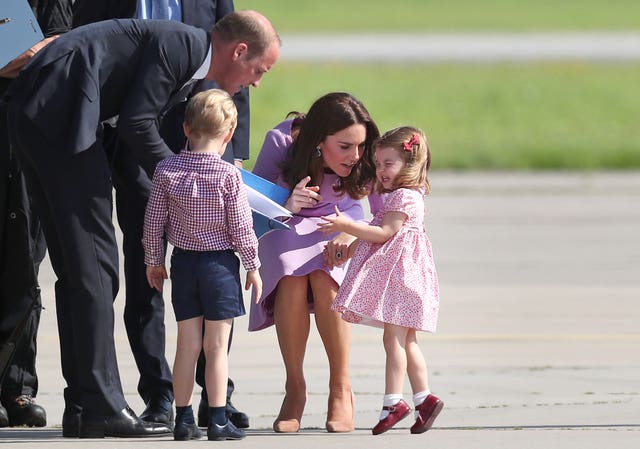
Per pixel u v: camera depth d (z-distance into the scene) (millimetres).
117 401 22016
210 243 21406
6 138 23891
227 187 21188
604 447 20969
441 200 66938
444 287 41844
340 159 23234
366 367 29828
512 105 125688
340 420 23000
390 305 22406
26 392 24062
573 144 96125
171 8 24250
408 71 150375
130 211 23688
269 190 23094
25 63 22984
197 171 21203
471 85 139625
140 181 23547
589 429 22734
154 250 21594
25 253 24094
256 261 21484
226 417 21859
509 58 164125
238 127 24984
